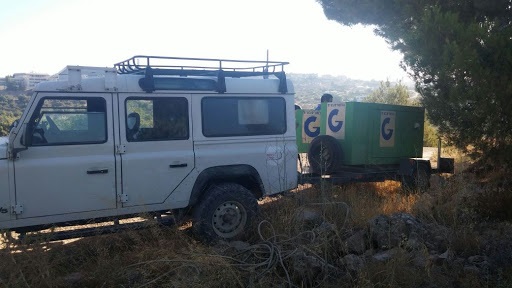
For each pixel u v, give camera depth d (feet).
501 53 23.44
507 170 27.17
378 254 17.67
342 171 30.17
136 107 20.22
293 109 23.88
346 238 19.34
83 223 19.47
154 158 20.34
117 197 19.70
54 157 18.69
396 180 31.45
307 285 16.15
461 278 15.83
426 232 19.48
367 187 29.99
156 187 20.42
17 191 18.02
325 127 30.89
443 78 24.68
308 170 28.50
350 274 16.03
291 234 19.33
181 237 19.03
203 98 21.61
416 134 33.58
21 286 14.60
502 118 23.59
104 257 16.80
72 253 17.70
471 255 18.25
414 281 15.34
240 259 17.31
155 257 16.49
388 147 31.42
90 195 19.21
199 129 21.43
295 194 23.43
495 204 22.40
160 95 20.66
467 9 30.58
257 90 22.86
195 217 20.84
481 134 24.20
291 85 23.84
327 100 33.22
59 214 18.72
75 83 19.02
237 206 21.39
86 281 15.71
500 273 15.64
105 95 19.62
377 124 30.60
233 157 21.95
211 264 15.51
